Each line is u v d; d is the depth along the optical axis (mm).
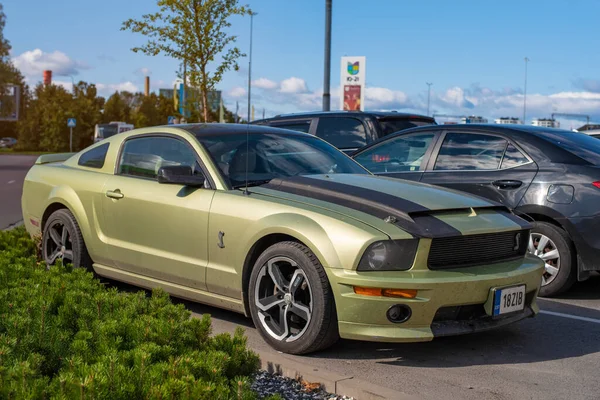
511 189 6949
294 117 11695
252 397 3340
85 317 4301
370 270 4512
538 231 6855
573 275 6762
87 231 6477
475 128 7492
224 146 5852
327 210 4848
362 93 29266
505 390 4254
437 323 4605
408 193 5113
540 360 4859
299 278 4777
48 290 4730
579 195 6613
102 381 3186
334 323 4656
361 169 6258
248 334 5418
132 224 6043
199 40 16203
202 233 5438
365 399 4012
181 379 3283
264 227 4969
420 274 4527
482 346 5180
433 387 4293
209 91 16719
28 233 8148
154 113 94875
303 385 4273
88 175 6633
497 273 4750
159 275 5855
